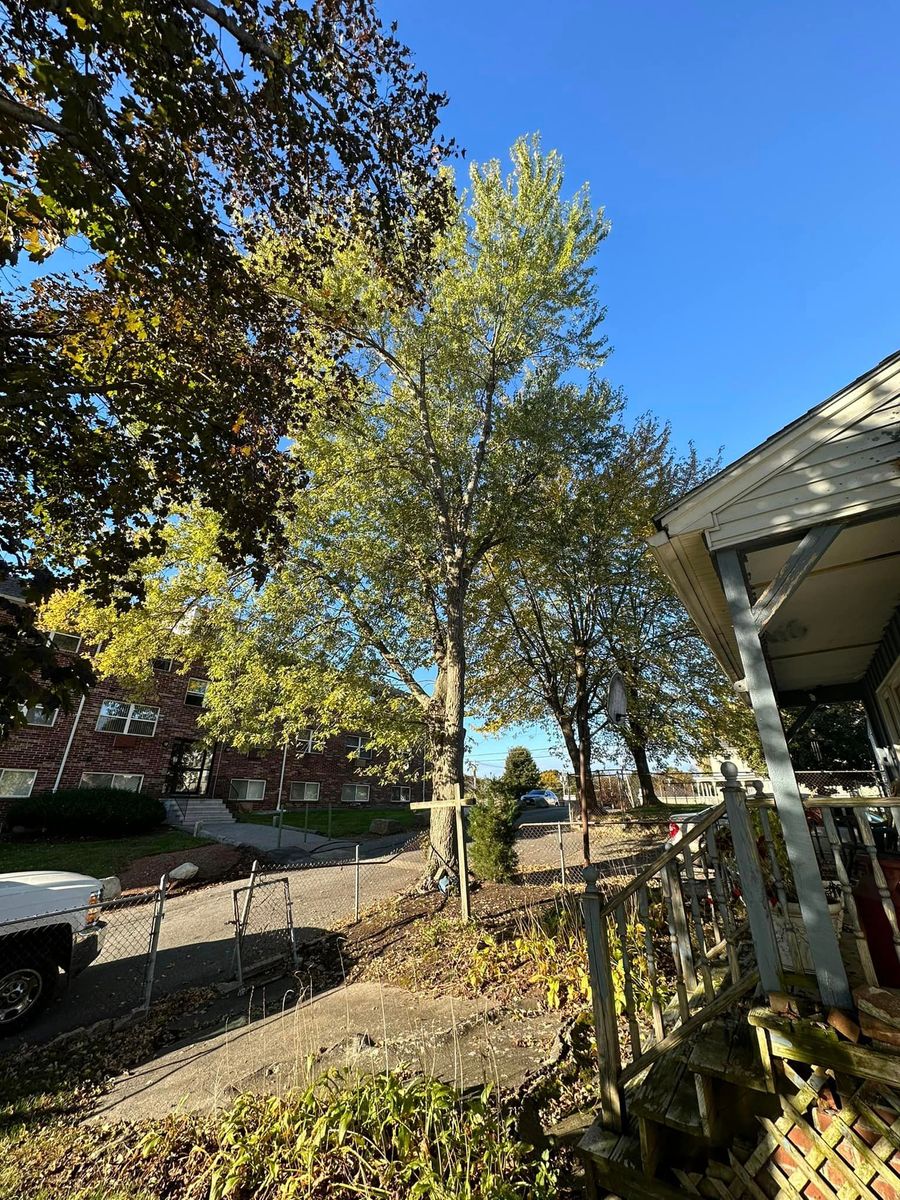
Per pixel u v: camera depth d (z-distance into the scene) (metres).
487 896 8.47
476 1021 4.37
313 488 10.18
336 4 3.88
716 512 3.59
